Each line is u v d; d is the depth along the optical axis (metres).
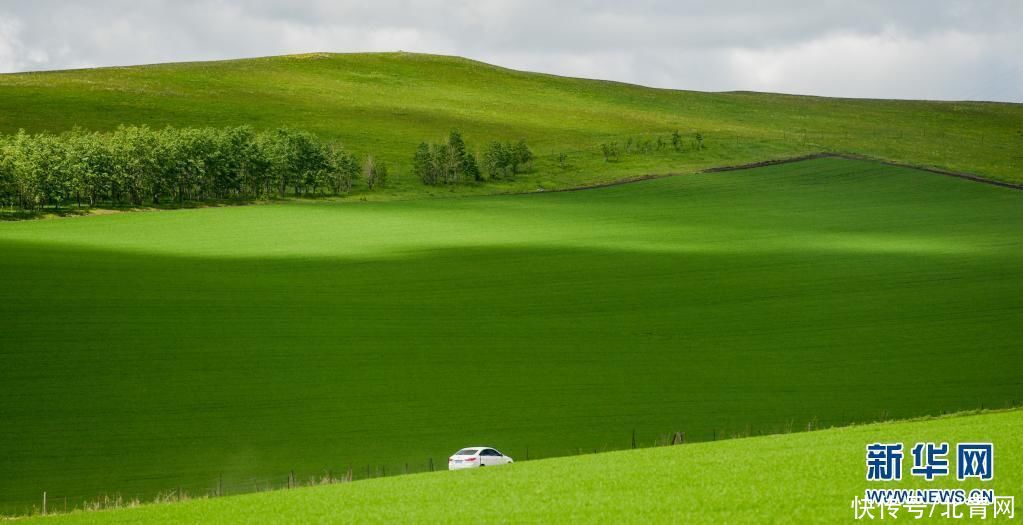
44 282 98.12
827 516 33.28
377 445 62.59
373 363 79.75
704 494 37.62
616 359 82.38
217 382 74.00
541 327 91.44
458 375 77.56
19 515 49.91
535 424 66.81
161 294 96.88
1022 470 38.09
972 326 90.06
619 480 41.94
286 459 59.91
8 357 76.81
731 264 116.38
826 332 89.88
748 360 82.06
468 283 107.06
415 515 37.91
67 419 65.69
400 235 131.25
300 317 92.00
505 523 35.41
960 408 68.50
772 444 48.75
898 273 110.50
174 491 53.91
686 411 69.56
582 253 122.19
